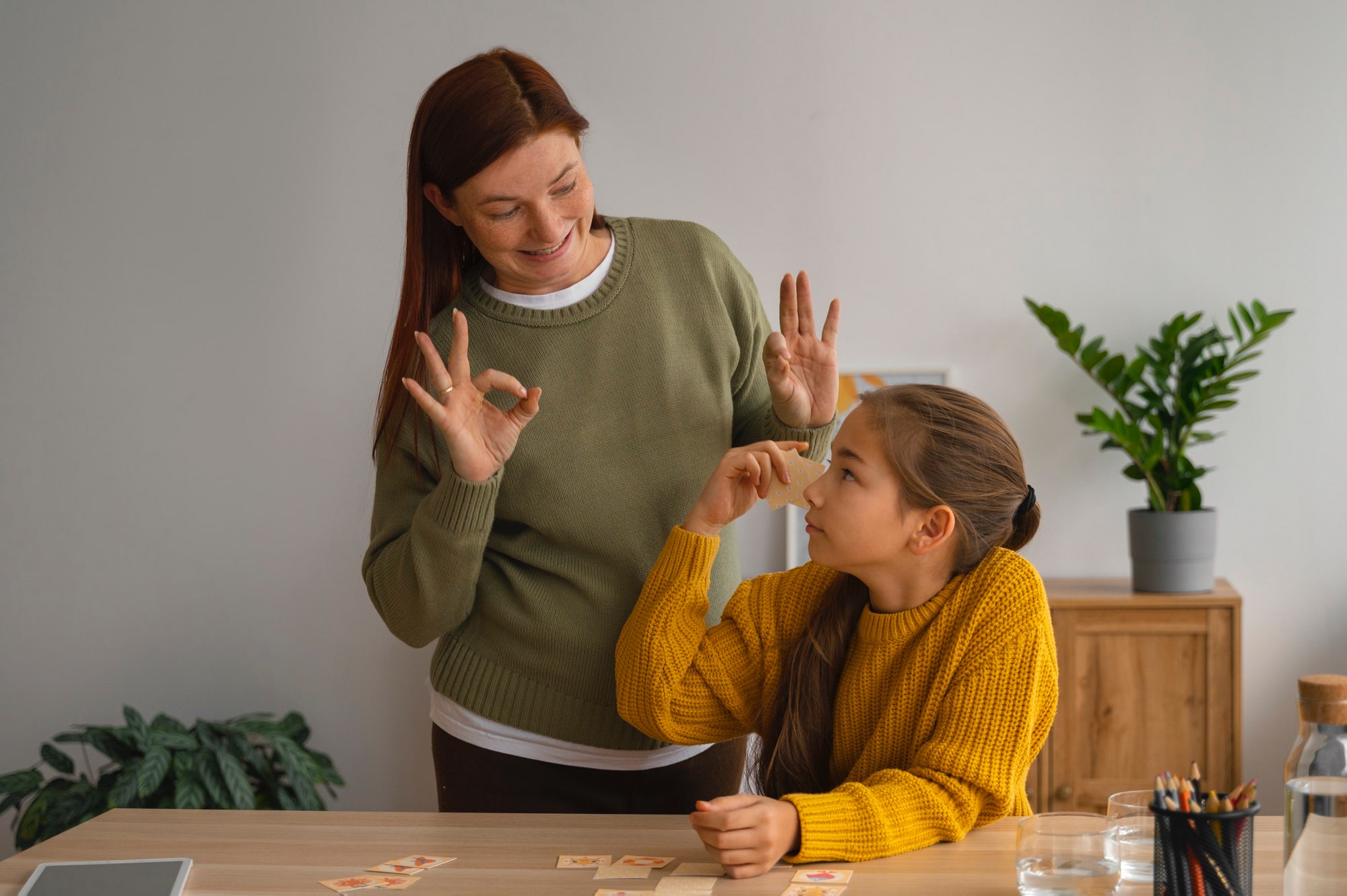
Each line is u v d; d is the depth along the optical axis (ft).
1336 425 8.90
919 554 3.93
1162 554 8.31
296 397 9.37
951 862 3.51
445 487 4.36
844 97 9.09
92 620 9.50
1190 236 8.93
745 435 5.19
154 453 9.44
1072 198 9.00
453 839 3.78
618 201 9.23
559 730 4.73
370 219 9.30
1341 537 8.93
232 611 9.45
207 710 9.45
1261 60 8.84
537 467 4.64
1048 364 9.05
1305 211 8.86
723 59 9.14
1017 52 8.98
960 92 9.02
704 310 4.85
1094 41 8.94
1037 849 3.13
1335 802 2.74
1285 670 9.00
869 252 9.13
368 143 9.30
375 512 4.99
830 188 9.12
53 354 9.45
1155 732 8.18
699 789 4.94
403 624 4.75
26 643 9.52
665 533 4.73
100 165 9.38
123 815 4.11
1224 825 2.82
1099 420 8.32
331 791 9.30
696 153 9.18
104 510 9.47
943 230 9.08
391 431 4.79
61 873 3.51
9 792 8.15
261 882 3.43
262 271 9.35
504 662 4.78
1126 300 8.99
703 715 4.35
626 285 4.76
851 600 4.19
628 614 4.71
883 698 4.02
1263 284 8.91
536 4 9.20
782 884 3.34
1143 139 8.93
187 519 9.44
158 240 9.38
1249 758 9.03
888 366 9.14
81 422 9.46
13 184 9.42
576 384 4.68
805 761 4.11
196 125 9.35
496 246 4.36
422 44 9.25
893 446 3.88
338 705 9.43
